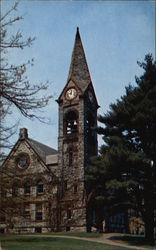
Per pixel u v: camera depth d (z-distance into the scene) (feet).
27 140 168.35
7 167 76.13
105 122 124.57
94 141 171.01
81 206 148.97
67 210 153.07
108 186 104.58
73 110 167.22
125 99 122.72
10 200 79.10
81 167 155.43
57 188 156.87
